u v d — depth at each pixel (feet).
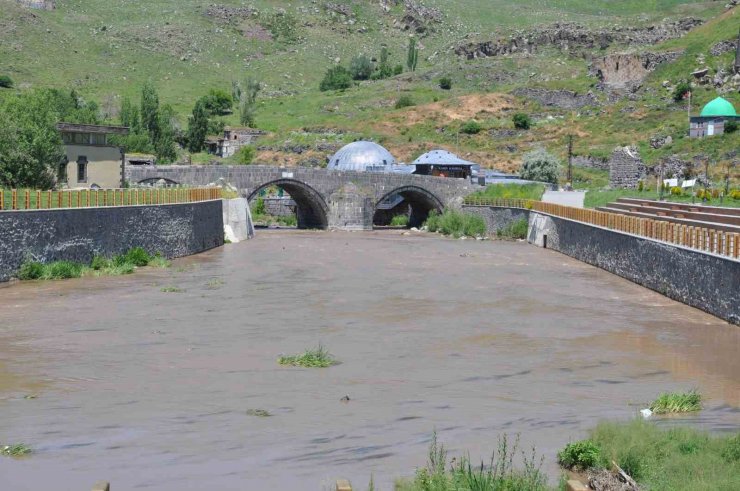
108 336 126.52
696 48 620.90
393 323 142.20
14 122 247.50
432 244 319.47
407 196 438.40
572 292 183.42
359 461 73.72
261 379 102.47
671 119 532.32
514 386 100.83
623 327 140.77
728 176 403.75
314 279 199.41
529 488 61.57
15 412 87.76
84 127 285.02
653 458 69.56
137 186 331.98
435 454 70.38
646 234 199.00
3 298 157.58
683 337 132.05
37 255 181.27
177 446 77.51
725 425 83.20
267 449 76.79
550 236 303.27
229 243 303.68
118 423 84.28
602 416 87.86
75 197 205.26
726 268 145.69
